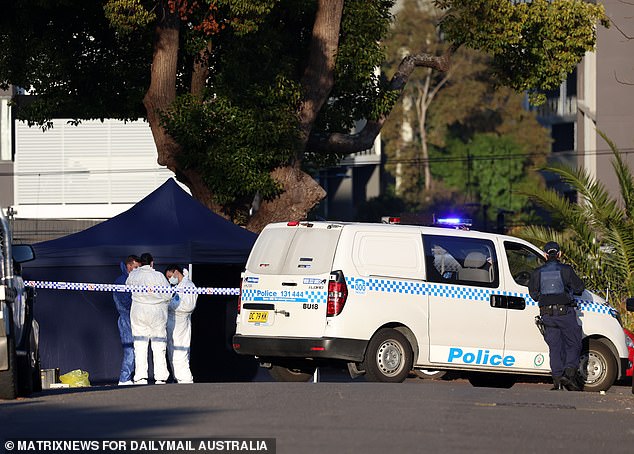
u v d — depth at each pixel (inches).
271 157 4288.9
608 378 2770.7
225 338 3324.3
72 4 4234.7
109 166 6707.7
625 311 3882.9
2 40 4520.2
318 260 2516.0
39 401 1973.4
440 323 2581.2
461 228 2849.4
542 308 2620.6
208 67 4525.1
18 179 6737.2
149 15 3983.8
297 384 2263.8
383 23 4525.1
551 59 4891.7
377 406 1860.2
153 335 2910.9
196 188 4392.2
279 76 4318.4
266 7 4045.3
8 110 6727.4
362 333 2487.7
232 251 3171.8
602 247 4018.2
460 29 4726.9
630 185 4079.7
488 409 1903.3
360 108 4785.9
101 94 4692.4
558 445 1505.9
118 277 3154.5
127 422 1637.6
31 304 2297.0
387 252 2544.3
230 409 1781.5
